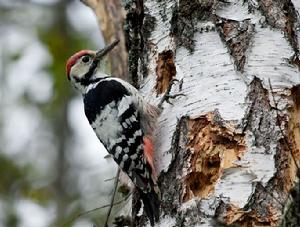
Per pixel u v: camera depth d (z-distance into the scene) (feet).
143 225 37.04
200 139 35.58
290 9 37.52
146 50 39.88
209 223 33.19
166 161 36.19
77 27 71.67
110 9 50.24
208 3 37.70
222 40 36.96
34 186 68.28
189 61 37.32
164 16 39.14
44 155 70.33
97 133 39.83
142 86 39.96
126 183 44.29
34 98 70.08
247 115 34.94
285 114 35.01
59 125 70.69
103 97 39.86
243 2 37.45
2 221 65.10
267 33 36.78
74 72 43.21
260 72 35.91
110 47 43.65
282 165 33.91
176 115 36.68
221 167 34.42
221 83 36.06
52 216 65.41
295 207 29.60
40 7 72.69
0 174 68.49
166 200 35.22
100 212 57.21
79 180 66.80
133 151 37.55
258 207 32.99
